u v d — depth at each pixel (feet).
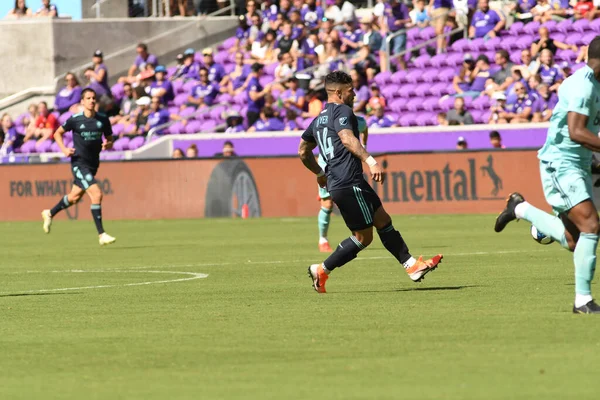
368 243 128.77
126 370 81.97
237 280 152.05
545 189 106.63
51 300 131.64
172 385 75.72
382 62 384.88
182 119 397.19
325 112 127.24
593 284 136.36
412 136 343.87
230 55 424.05
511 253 187.73
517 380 74.84
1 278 163.12
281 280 150.61
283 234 259.39
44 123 410.31
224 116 387.34
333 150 126.00
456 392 71.26
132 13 464.65
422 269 128.16
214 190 339.57
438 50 382.22
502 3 387.55
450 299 122.72
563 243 110.83
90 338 98.63
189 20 455.63
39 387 75.87
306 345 91.91
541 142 326.44
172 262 187.11
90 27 451.53
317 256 192.65
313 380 76.54
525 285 135.54
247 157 336.08
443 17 386.93
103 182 350.84
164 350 90.89
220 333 100.07
